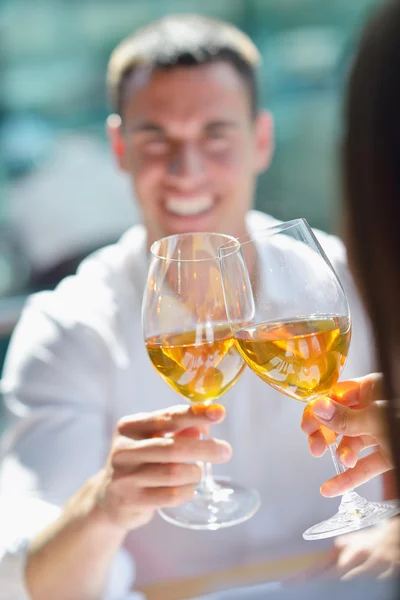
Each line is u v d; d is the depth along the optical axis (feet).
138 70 5.66
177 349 3.09
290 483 4.98
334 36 11.35
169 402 5.37
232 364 3.14
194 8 12.07
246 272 2.80
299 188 10.96
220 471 5.01
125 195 11.00
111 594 4.13
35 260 10.71
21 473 4.75
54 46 11.68
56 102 11.49
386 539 2.42
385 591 1.46
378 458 2.87
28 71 11.57
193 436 3.44
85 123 11.44
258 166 6.31
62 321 5.45
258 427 5.04
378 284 1.40
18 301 9.39
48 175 10.94
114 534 3.63
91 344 5.39
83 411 5.25
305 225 2.85
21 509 4.23
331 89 11.27
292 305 2.74
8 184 10.80
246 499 3.56
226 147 5.67
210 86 5.60
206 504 3.52
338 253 5.28
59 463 4.83
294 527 4.88
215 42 5.68
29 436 4.98
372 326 1.41
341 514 2.95
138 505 3.33
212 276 3.12
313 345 2.70
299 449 5.00
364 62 1.41
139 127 5.66
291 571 3.32
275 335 2.73
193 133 5.63
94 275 5.74
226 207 5.79
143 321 3.23
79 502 3.68
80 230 10.95
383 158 1.39
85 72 11.73
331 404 2.80
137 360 5.40
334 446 2.95
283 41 11.60
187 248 3.18
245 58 5.80
